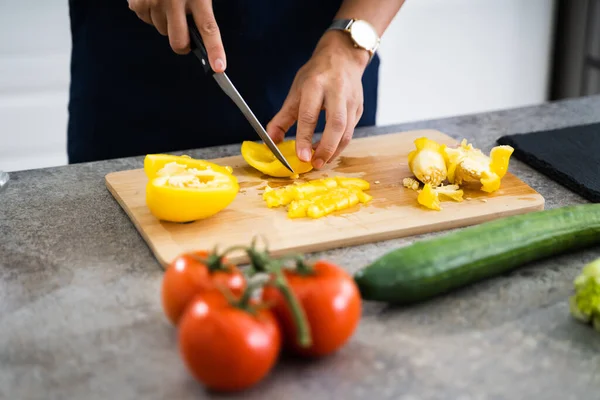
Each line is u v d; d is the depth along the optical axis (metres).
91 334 0.80
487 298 0.84
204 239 0.92
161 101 1.27
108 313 0.83
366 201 1.00
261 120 1.30
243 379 0.72
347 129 1.08
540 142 1.15
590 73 2.09
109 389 0.74
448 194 1.00
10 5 1.59
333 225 0.95
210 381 0.72
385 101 2.07
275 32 1.26
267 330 0.72
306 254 0.92
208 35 1.02
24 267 0.90
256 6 1.23
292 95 1.11
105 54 1.24
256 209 0.98
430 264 0.81
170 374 0.76
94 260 0.91
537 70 2.21
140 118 1.27
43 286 0.87
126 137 1.29
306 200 0.98
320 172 1.08
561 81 2.21
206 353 0.71
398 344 0.79
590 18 2.04
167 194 0.92
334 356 0.77
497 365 0.76
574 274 0.88
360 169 1.08
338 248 0.93
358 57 1.12
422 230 0.95
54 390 0.74
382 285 0.79
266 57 1.27
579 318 0.81
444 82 2.11
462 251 0.82
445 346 0.78
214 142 1.30
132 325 0.81
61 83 1.71
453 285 0.82
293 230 0.94
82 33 1.25
